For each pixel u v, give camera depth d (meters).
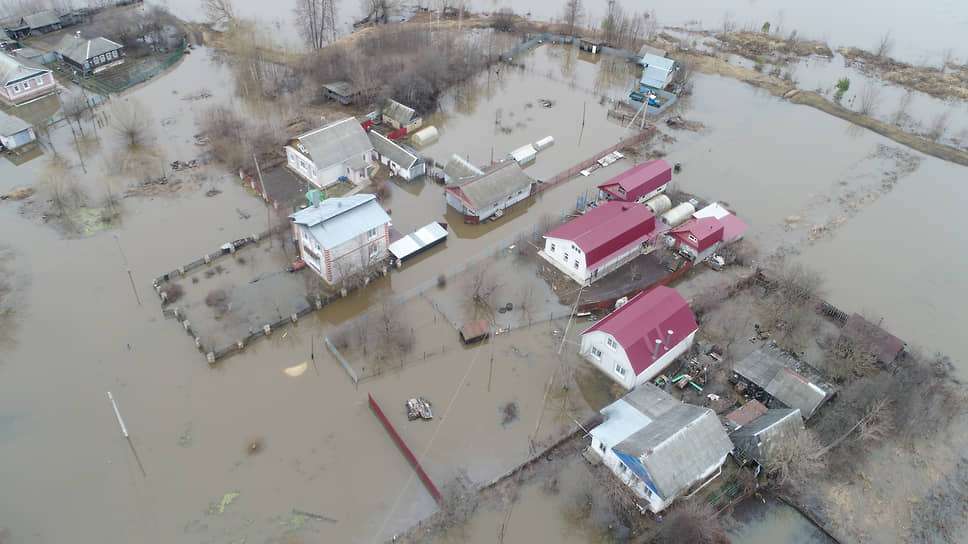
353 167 78.56
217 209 74.44
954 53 129.25
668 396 51.50
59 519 44.03
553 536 44.31
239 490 46.25
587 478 47.97
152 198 75.75
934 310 65.56
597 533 44.56
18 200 74.12
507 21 128.62
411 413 51.59
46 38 112.06
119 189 76.94
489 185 75.31
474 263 68.56
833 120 102.31
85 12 119.12
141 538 43.22
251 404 52.50
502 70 113.56
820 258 71.88
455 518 44.84
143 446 48.81
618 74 115.06
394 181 81.94
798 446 47.75
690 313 56.84
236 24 115.88
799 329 60.81
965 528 46.56
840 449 50.47
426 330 60.12
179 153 84.38
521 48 120.62
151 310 60.44
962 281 69.62
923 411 52.47
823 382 53.91
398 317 61.19
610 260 66.69
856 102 107.81
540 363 57.19
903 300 66.56
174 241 69.12
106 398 52.19
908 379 53.81
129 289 62.59
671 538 43.00
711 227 68.62
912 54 129.00
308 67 102.94
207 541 43.22
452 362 56.94
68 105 90.19
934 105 109.00
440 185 81.81
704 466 46.06
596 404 53.69
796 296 62.81
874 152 93.62
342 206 63.75
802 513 46.59
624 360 53.50
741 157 90.69
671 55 120.50
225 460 48.16
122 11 120.38
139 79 101.50
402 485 47.12
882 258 72.38
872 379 54.16
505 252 70.38
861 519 46.53
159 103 96.12
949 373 58.47
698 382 55.47
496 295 64.31
